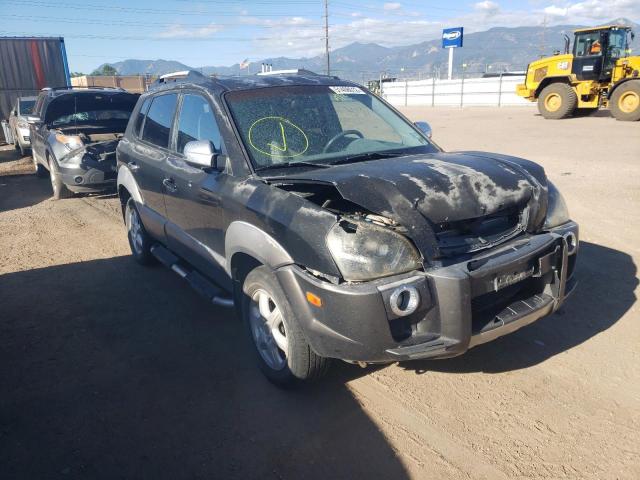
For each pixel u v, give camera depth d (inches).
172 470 113.7
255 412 131.4
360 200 116.4
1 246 280.2
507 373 141.6
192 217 169.6
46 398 141.6
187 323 181.6
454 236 121.7
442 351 112.1
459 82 1499.8
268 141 152.6
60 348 168.1
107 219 326.6
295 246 120.7
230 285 155.1
